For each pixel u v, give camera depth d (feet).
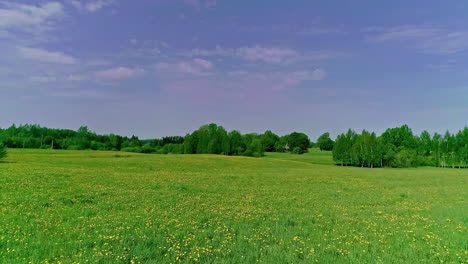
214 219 52.75
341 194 94.73
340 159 394.73
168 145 548.31
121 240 38.01
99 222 48.03
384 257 33.96
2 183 87.86
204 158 304.71
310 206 70.64
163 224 47.52
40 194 72.79
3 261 30.12
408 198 88.89
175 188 97.30
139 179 119.96
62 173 124.77
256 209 63.98
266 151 647.15
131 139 638.12
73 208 59.31
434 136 429.38
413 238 42.55
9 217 48.70
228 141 454.81
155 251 34.60
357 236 43.21
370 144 376.68
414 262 32.65
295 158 479.82
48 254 32.83
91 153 305.94
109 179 114.11
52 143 520.42
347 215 59.82
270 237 41.96
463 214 61.62
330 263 32.01
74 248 34.99
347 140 398.42
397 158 377.50
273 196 86.28
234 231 45.01
